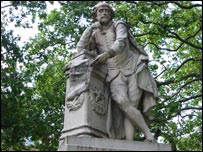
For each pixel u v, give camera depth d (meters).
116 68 6.69
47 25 15.99
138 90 6.59
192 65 17.31
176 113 14.87
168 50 16.53
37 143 14.77
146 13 16.20
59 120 14.40
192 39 17.33
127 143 5.86
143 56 6.83
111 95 6.63
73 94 6.44
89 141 5.79
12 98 14.16
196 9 16.80
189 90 17.67
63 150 5.72
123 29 6.82
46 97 14.98
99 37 7.03
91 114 6.31
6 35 14.75
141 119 6.37
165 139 15.98
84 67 6.51
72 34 15.45
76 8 15.31
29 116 14.16
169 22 15.96
